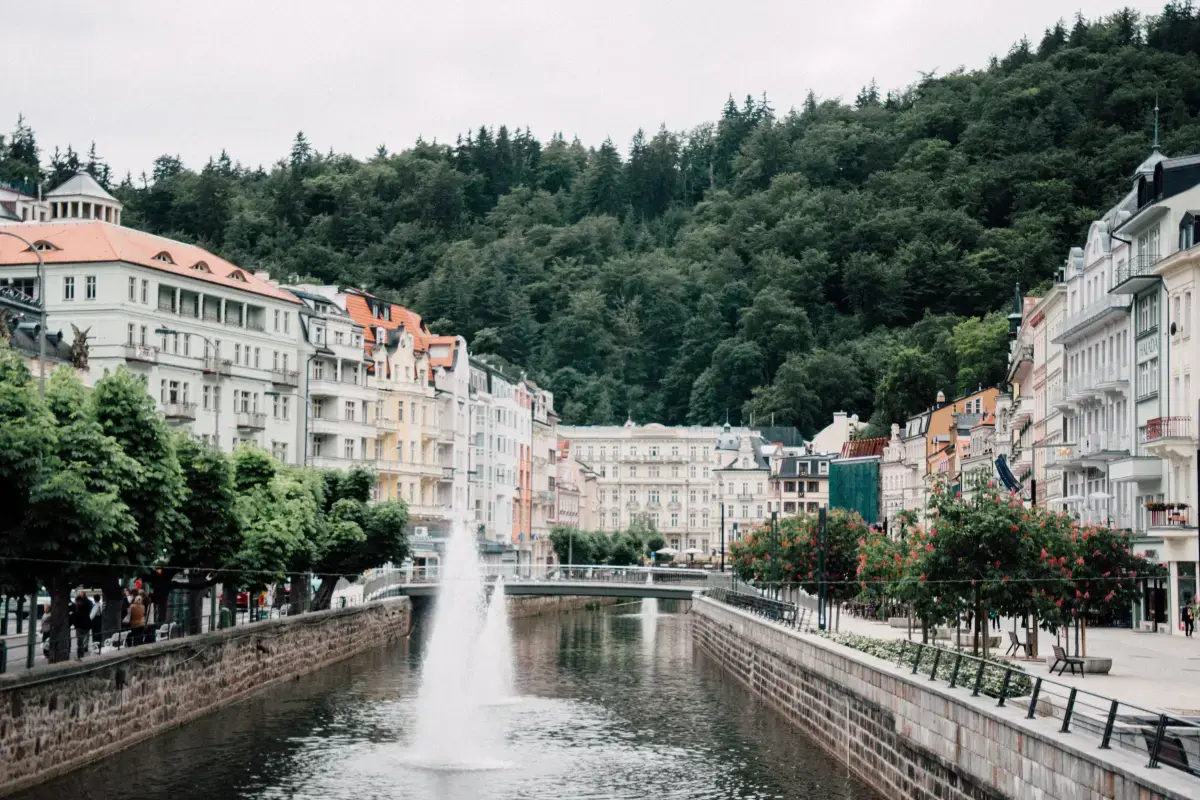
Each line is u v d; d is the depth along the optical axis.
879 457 186.50
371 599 109.44
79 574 50.06
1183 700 40.50
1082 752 27.61
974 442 138.62
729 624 92.69
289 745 57.22
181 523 57.59
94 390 53.31
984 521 53.19
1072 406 97.25
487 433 171.12
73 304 104.38
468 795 48.66
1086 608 56.53
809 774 52.09
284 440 124.06
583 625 141.62
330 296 145.62
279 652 76.50
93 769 48.72
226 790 48.12
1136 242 84.25
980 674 37.47
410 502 145.62
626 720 67.19
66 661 47.12
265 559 67.75
